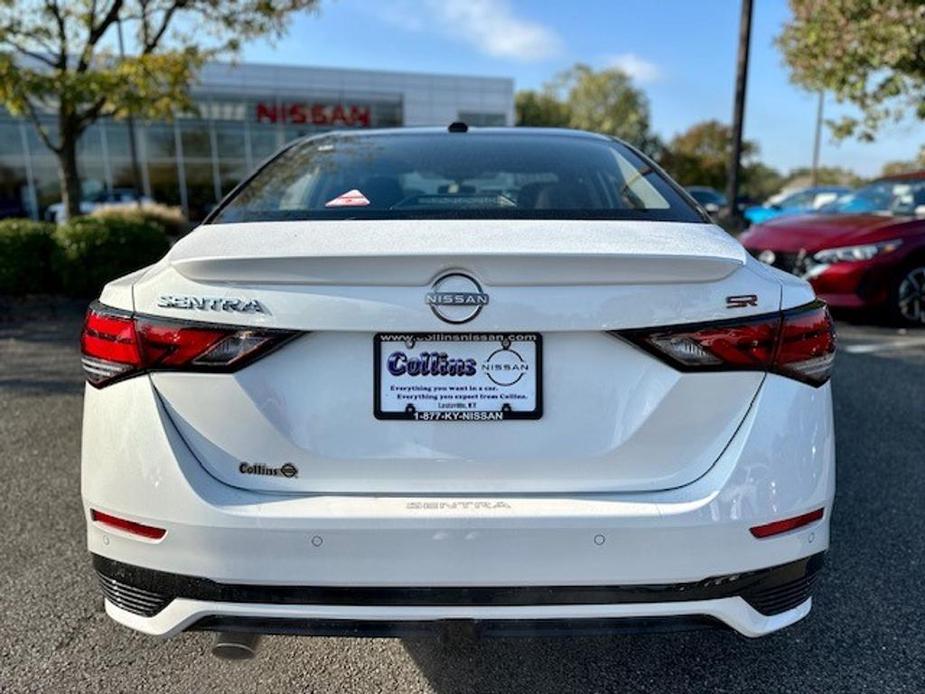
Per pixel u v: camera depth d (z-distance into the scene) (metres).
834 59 10.60
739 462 1.73
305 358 1.74
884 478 3.55
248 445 1.75
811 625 2.42
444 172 2.48
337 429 1.75
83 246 8.38
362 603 1.72
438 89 34.66
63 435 4.18
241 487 1.75
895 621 2.44
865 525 3.09
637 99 68.56
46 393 4.99
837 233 7.21
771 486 1.74
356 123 33.44
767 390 1.76
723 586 1.74
